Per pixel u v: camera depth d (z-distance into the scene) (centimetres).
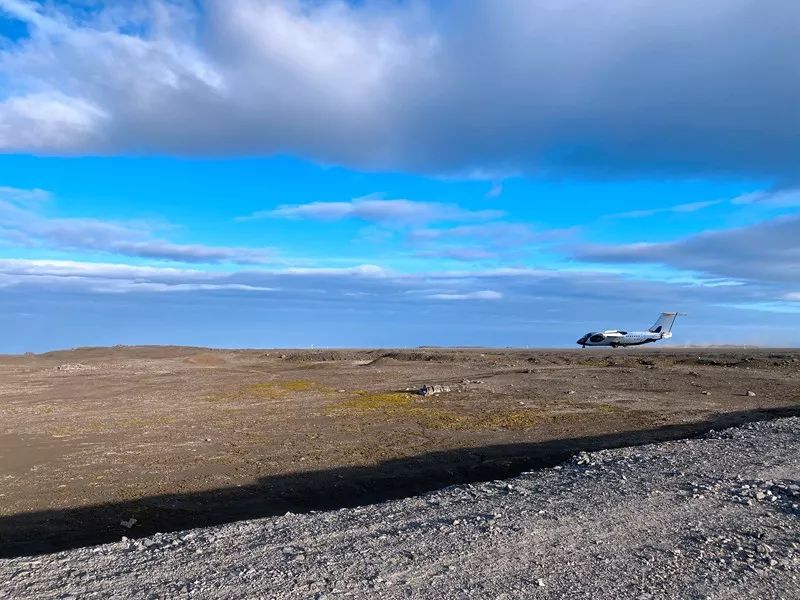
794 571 586
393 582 552
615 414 2230
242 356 5188
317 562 600
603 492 876
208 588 536
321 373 3850
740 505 803
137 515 1216
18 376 3734
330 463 1591
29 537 1095
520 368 3966
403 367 4153
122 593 527
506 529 702
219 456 1678
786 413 2198
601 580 560
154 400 2741
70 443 1853
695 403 2475
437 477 1461
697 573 578
